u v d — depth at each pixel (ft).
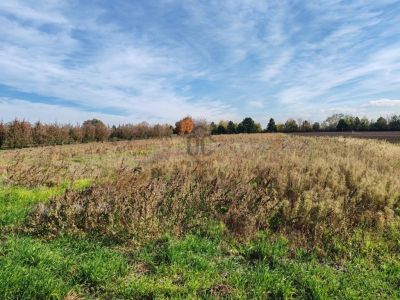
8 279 13.07
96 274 14.65
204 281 14.96
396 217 25.18
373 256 19.62
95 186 24.76
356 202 27.20
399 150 68.23
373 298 14.88
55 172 37.81
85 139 128.67
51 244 18.03
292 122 299.79
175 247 18.07
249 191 26.68
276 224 23.13
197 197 25.03
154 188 24.30
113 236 19.33
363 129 280.51
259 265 16.96
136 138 162.30
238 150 59.36
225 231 21.26
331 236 21.06
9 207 23.53
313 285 15.10
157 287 14.08
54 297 13.09
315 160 39.91
